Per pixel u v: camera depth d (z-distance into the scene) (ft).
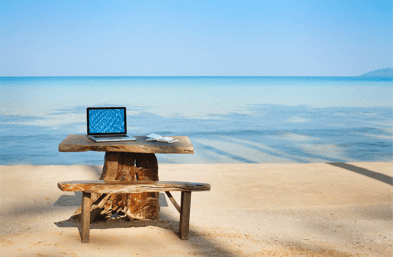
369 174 22.53
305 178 21.34
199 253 10.48
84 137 12.76
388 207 15.99
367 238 12.30
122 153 12.57
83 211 10.80
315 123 64.85
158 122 64.90
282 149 39.47
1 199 15.94
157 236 11.84
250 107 99.86
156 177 12.94
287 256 10.46
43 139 45.01
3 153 36.52
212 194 17.70
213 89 241.76
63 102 110.83
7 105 96.02
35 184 18.74
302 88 267.80
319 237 12.33
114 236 11.64
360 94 178.40
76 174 21.26
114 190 10.65
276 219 14.23
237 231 12.73
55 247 10.37
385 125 61.98
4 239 10.98
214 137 48.60
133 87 273.54
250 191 18.35
